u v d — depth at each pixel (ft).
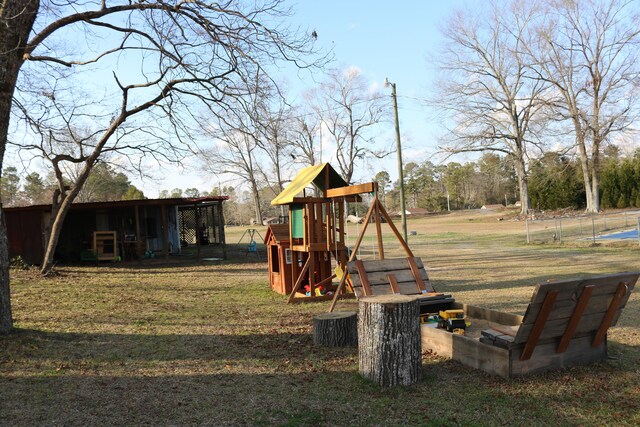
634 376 15.46
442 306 23.34
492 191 289.33
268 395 14.73
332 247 32.71
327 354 18.85
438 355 18.33
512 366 15.38
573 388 14.58
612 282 15.53
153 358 18.63
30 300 31.09
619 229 92.43
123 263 58.90
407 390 14.80
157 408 13.80
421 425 12.51
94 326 24.02
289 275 35.06
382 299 15.72
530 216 147.54
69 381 15.98
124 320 25.57
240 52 30.12
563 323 15.46
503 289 35.01
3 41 22.04
